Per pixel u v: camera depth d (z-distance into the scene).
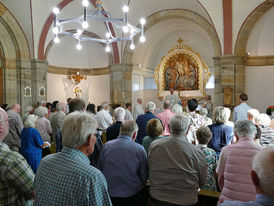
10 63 12.08
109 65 13.87
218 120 3.89
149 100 15.84
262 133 3.92
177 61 14.87
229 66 10.41
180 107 5.22
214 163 3.12
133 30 7.27
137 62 14.38
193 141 4.68
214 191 2.91
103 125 6.59
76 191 1.55
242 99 6.75
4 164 1.88
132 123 3.00
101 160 2.90
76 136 1.69
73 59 15.63
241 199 2.42
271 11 9.83
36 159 4.68
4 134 2.03
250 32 10.25
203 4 10.41
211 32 10.93
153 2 11.74
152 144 2.74
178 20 13.12
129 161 2.79
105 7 12.15
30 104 12.62
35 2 11.34
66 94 15.52
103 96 15.43
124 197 2.74
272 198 1.22
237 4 9.88
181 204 2.44
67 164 1.64
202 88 14.23
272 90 10.29
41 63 12.79
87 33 14.01
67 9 12.32
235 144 2.65
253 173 1.29
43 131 5.96
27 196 2.06
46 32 12.43
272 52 10.23
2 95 12.05
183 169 2.47
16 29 11.88
